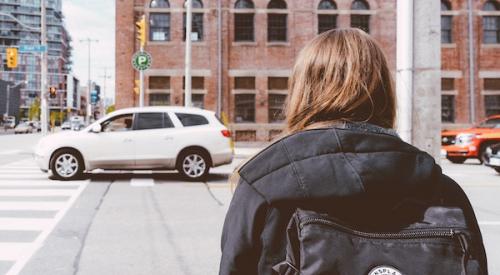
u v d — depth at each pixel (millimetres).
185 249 5895
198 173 12641
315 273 1064
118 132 12500
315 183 1146
